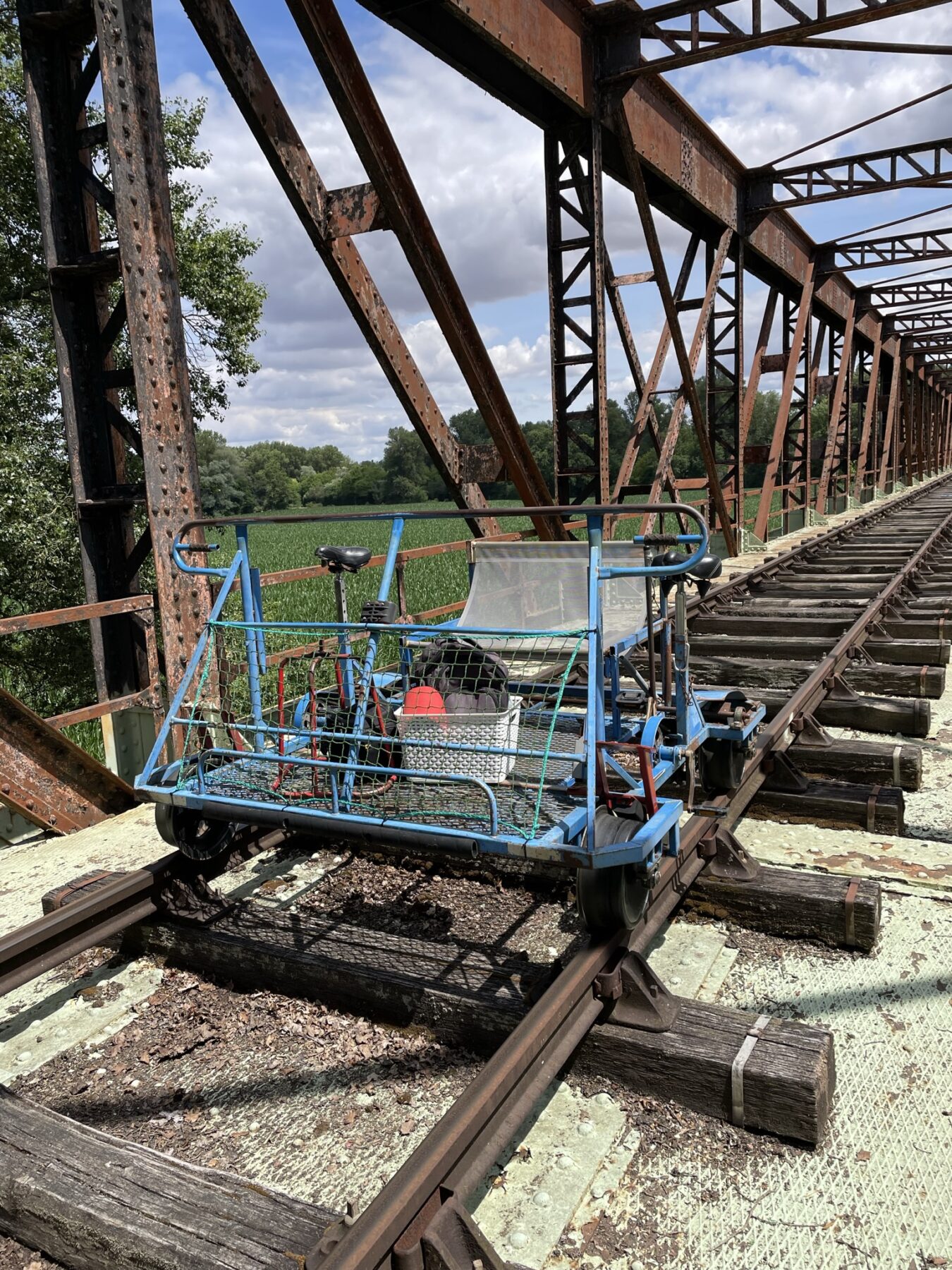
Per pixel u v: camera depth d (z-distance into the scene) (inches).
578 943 146.0
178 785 141.5
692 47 363.9
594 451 430.6
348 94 232.4
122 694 231.0
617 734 156.4
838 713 254.2
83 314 220.1
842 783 199.2
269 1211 83.0
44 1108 100.5
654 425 505.7
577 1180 98.8
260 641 156.6
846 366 997.2
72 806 213.5
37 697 448.8
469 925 154.7
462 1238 78.9
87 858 195.2
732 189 572.1
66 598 410.3
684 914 156.2
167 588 205.3
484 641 168.9
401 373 284.7
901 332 1352.1
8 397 400.2
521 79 377.7
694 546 146.0
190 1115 112.7
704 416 645.3
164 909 149.3
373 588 713.0
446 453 310.8
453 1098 113.2
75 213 214.1
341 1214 89.1
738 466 650.2
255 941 141.3
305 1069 120.6
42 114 208.8
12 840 210.5
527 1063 97.2
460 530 1847.9
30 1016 137.3
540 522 373.1
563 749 149.8
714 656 341.4
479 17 291.6
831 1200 94.7
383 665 177.6
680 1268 87.7
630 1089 111.9
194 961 145.0
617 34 378.9
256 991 139.9
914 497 1253.1
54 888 178.9
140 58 193.3
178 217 504.7
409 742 122.7
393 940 141.5
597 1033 112.8
